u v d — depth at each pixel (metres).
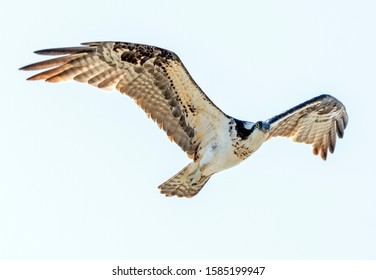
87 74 15.80
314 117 18.28
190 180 16.67
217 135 16.28
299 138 18.69
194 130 16.30
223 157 16.28
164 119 16.23
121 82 15.97
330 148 18.80
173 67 15.59
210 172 16.52
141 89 16.00
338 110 18.22
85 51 15.65
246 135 16.20
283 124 18.28
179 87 15.84
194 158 16.42
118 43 15.58
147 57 15.62
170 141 16.36
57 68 15.63
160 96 16.02
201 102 15.97
